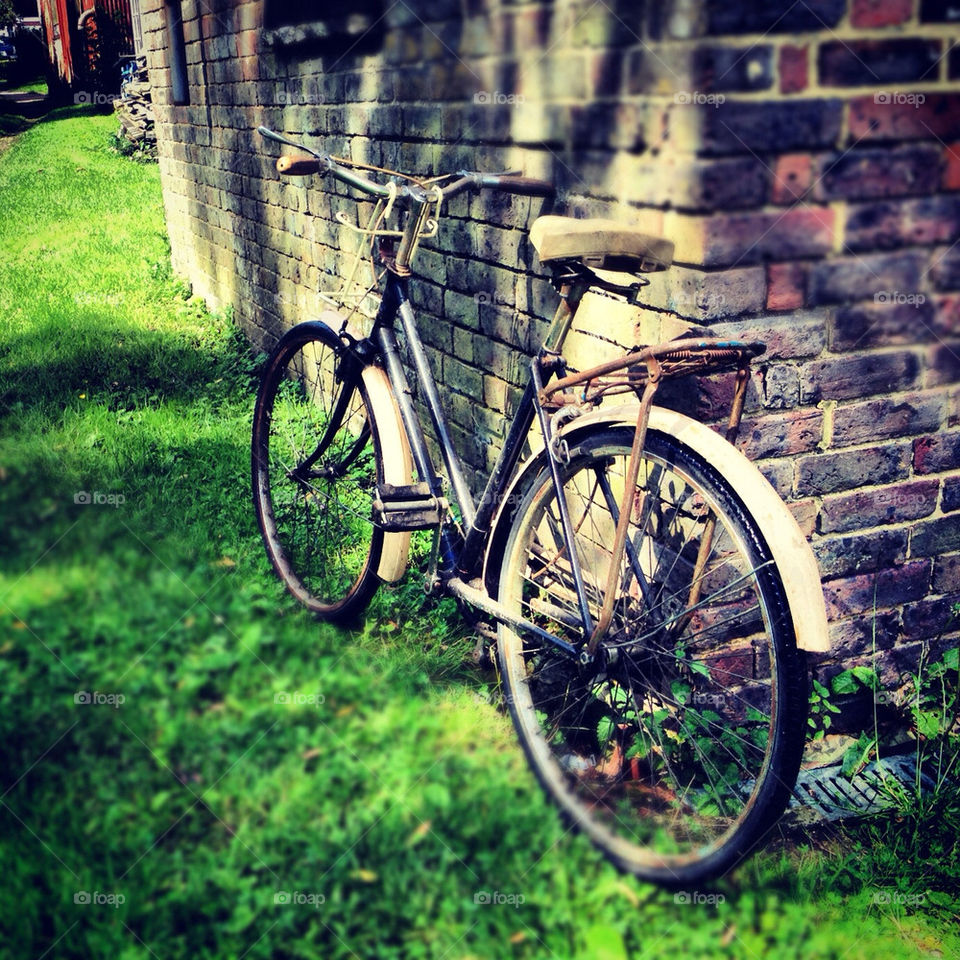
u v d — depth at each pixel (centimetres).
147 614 296
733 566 240
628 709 238
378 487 265
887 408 239
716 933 197
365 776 231
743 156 209
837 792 240
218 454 429
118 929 192
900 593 258
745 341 221
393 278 271
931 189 223
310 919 197
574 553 223
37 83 3045
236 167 567
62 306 688
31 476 387
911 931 202
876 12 208
